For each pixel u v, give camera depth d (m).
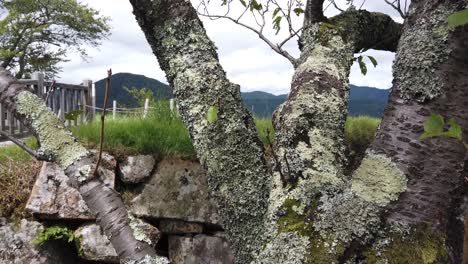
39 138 1.56
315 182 1.49
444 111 1.46
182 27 1.75
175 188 4.21
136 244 1.45
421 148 1.45
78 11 31.52
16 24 31.02
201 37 1.77
